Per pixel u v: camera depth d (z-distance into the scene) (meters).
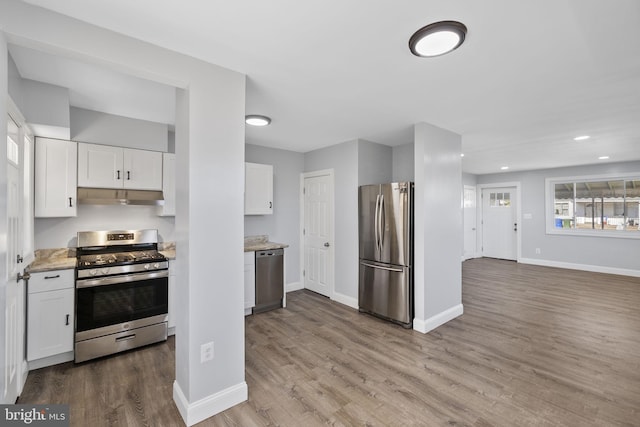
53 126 2.38
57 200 2.62
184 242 1.89
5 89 1.35
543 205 6.81
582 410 1.97
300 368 2.50
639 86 2.30
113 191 2.93
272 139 4.06
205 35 1.63
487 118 3.09
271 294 3.96
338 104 2.72
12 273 1.88
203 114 1.89
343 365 2.55
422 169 3.22
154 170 3.17
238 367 2.04
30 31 1.37
